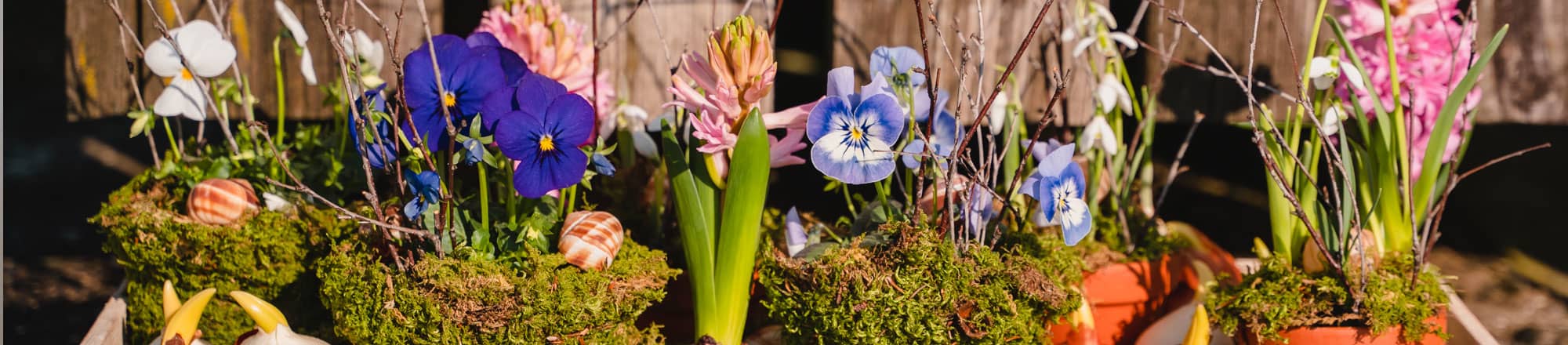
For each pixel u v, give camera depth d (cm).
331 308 95
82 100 121
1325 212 101
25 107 228
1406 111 107
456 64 93
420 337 91
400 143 94
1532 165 188
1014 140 107
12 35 227
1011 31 119
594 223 94
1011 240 99
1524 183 188
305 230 101
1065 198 94
